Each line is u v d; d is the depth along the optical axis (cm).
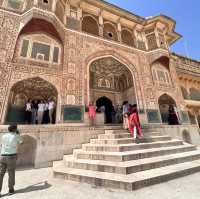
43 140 601
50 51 841
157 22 1277
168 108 1176
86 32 1021
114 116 1148
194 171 422
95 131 711
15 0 866
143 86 1086
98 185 341
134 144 514
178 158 466
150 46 1261
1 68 682
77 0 1077
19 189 337
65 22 980
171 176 370
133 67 1112
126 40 1241
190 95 1447
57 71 814
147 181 331
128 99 1133
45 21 816
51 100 796
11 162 325
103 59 1045
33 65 764
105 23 1204
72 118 754
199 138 1047
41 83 779
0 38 729
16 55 741
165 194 287
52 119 786
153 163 411
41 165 567
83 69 895
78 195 296
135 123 585
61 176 404
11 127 350
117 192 303
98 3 1123
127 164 384
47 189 332
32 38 819
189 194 283
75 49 921
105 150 493
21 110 756
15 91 744
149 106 1040
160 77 1196
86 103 826
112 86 1271
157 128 884
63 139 639
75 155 507
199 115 1420
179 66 1471
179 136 959
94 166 403
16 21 809
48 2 870
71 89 811
